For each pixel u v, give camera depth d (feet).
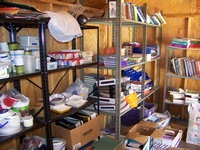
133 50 9.59
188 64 9.87
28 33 5.98
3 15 3.90
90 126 6.36
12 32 5.40
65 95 6.34
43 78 4.61
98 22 8.02
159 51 11.08
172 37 10.99
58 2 6.56
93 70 9.01
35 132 6.41
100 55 7.73
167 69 10.91
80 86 6.83
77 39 7.68
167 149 7.75
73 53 5.83
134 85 9.39
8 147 5.62
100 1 8.17
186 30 10.62
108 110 7.56
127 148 6.83
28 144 5.27
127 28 11.07
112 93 7.48
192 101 9.77
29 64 4.48
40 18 4.50
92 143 6.40
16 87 5.60
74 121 6.08
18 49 4.57
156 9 11.03
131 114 9.99
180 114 11.29
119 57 7.01
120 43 6.90
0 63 3.87
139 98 9.27
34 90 6.28
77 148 5.94
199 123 8.64
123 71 9.80
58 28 5.07
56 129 6.00
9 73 4.30
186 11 10.46
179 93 10.23
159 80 11.47
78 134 5.92
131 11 7.78
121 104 7.54
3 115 4.07
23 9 4.15
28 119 4.47
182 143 8.96
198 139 8.75
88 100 6.66
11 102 4.41
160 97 11.70
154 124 8.34
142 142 6.78
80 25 6.02
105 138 6.42
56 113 5.35
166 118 9.69
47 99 4.72
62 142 5.63
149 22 9.25
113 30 9.73
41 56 4.51
